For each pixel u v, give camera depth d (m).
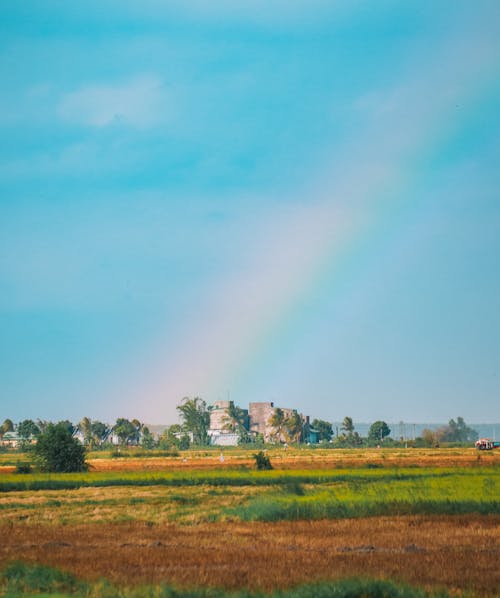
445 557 32.97
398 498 52.25
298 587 26.09
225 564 31.78
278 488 69.56
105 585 26.53
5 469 110.19
